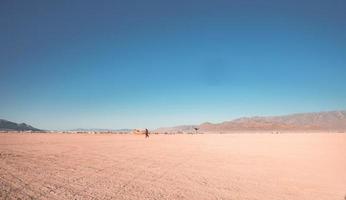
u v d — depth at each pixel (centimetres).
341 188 1692
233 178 1859
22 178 1572
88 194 1311
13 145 3712
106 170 1941
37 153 2781
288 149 3850
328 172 2173
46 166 2006
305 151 3591
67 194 1290
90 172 1842
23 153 2741
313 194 1545
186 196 1380
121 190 1416
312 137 6975
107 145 4122
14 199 1164
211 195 1425
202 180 1756
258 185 1695
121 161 2398
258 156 3030
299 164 2530
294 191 1591
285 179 1894
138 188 1477
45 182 1500
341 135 7831
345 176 2036
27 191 1301
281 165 2456
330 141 5453
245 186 1653
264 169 2242
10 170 1794
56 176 1669
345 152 3494
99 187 1451
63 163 2175
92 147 3688
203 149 3753
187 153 3209
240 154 3203
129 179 1681
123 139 6062
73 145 3938
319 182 1836
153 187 1516
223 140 6053
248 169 2225
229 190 1539
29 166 1977
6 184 1409
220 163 2480
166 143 4884
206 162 2516
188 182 1681
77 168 1972
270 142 5291
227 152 3397
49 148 3369
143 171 1966
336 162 2656
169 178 1770
